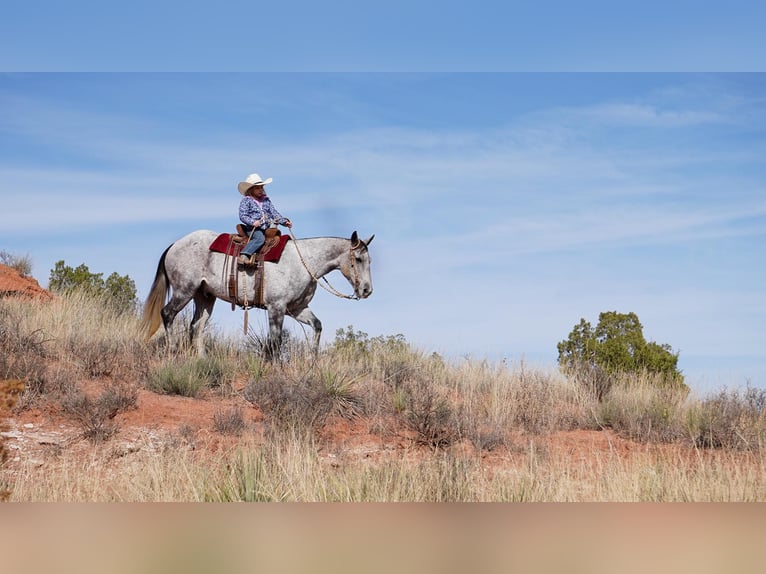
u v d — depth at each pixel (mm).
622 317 16828
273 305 13203
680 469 8508
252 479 7395
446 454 9047
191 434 10000
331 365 12758
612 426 12031
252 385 11641
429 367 14516
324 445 10078
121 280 19234
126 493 7352
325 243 13445
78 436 9766
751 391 12586
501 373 14109
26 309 14609
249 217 13070
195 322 13867
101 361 12258
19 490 7355
